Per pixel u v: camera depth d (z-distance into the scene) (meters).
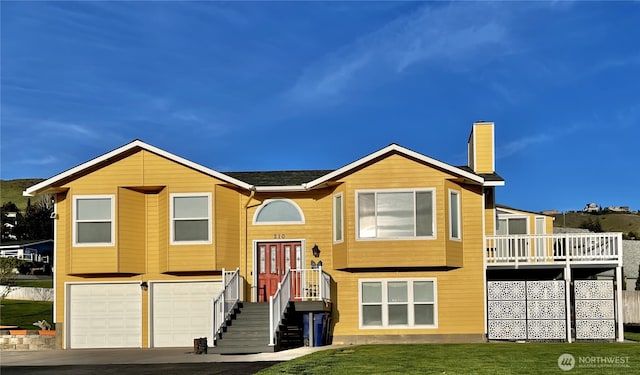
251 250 27.58
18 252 72.69
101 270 26.77
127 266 26.97
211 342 23.48
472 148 30.48
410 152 26.14
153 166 27.16
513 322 26.41
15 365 21.09
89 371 19.05
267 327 24.19
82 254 26.88
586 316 26.20
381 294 26.72
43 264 65.19
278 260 27.58
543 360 18.55
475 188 27.12
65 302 27.36
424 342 26.33
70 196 27.08
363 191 26.41
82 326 27.38
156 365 19.97
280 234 27.59
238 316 25.22
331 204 27.53
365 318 26.66
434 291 26.59
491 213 28.72
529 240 26.72
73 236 26.94
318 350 22.41
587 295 26.30
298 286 27.05
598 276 32.91
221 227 27.08
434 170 26.28
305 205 27.78
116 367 19.84
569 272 26.20
